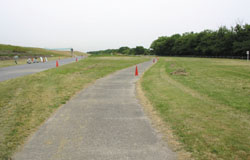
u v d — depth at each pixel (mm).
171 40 98250
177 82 10766
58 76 13477
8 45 124625
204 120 4762
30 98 7203
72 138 3854
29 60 32750
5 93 8000
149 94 7812
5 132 4176
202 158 3051
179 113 5309
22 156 3207
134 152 3277
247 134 3951
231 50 59312
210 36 67750
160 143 3596
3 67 22875
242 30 55656
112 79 12469
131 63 30875
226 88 8969
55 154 3244
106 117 5113
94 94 7980
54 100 6949
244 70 17609
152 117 5059
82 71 17312
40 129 4332
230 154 3158
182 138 3766
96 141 3707
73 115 5297
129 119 4938
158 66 23297
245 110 5594
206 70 17531
